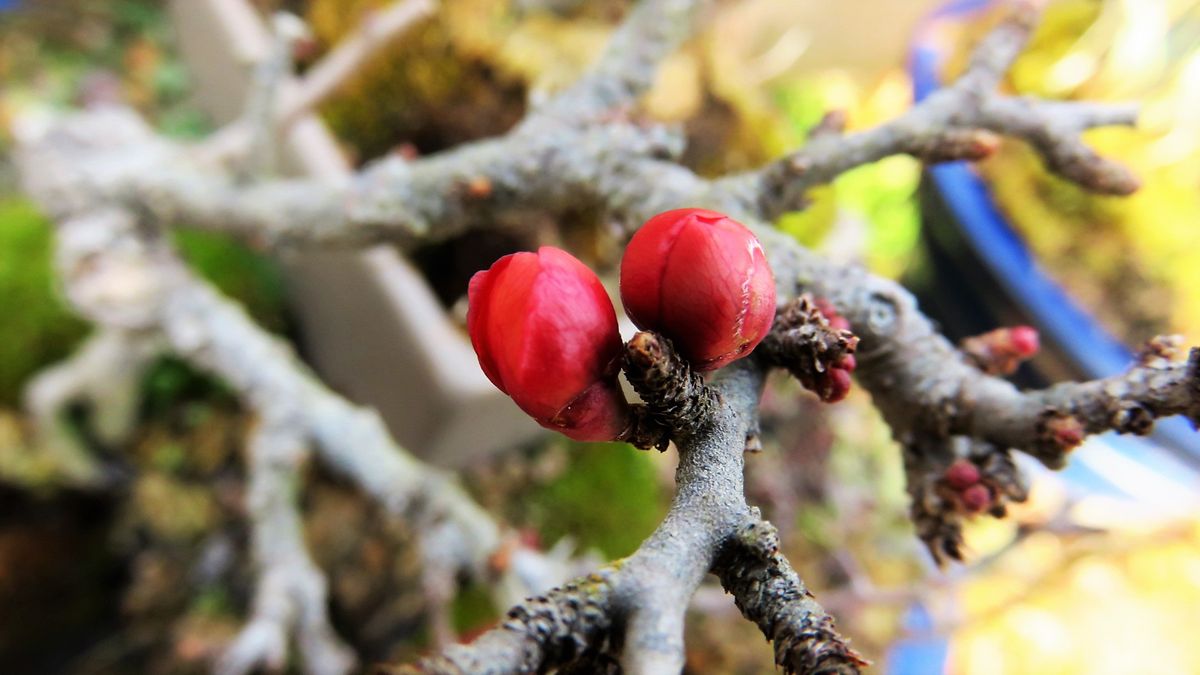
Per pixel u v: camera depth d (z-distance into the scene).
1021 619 0.22
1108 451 0.19
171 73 0.25
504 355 0.05
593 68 0.12
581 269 0.06
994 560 0.18
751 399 0.07
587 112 0.11
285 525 0.15
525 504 0.19
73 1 0.25
